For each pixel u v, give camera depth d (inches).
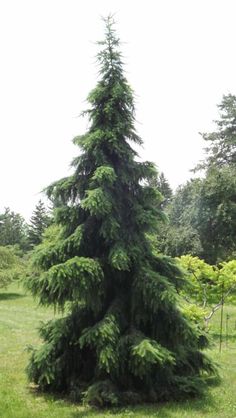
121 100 339.3
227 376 380.8
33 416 276.8
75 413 283.3
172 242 1055.0
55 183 338.6
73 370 324.2
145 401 307.4
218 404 305.9
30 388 336.8
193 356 344.8
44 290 311.7
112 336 287.4
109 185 318.0
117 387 306.0
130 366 289.1
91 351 324.5
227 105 1342.3
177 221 1240.2
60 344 317.4
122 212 334.3
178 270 343.6
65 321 325.7
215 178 1113.4
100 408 292.7
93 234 331.3
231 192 1099.9
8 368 398.0
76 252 319.0
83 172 338.6
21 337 567.5
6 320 736.3
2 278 1179.3
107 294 328.5
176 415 281.1
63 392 325.7
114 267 311.4
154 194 342.0
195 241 1052.5
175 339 316.8
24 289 318.7
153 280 301.7
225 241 1165.1
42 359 313.6
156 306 299.0
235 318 745.0
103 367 292.7
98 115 335.9
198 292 605.6
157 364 308.2
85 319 323.9
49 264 313.7
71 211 328.5
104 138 327.0
